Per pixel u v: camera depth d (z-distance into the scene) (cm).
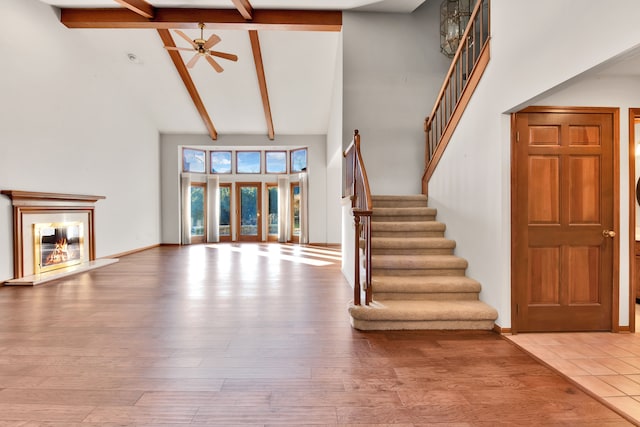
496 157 301
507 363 243
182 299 409
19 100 500
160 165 998
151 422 178
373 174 596
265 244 1038
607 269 298
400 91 602
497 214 301
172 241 1005
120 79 767
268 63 743
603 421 179
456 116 388
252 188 1134
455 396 202
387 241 391
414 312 304
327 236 1016
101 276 545
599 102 296
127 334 297
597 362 245
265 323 325
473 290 334
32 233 522
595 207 298
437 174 453
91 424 176
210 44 549
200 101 852
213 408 190
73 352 261
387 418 181
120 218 771
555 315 298
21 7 504
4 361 245
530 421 179
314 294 431
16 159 496
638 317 339
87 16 581
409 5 584
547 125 296
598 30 195
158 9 588
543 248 297
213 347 270
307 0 569
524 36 260
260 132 1008
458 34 567
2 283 473
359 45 604
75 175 620
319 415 184
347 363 243
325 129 990
